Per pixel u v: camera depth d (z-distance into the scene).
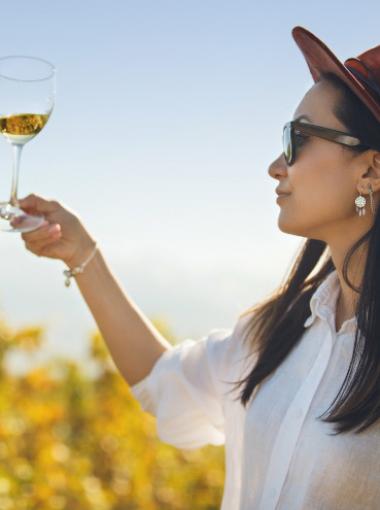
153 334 2.33
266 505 1.80
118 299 2.28
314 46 1.80
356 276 1.85
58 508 3.52
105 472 4.28
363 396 1.69
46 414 3.97
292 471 1.78
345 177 1.80
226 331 2.30
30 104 1.91
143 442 4.50
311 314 1.98
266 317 2.09
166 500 4.35
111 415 4.62
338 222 1.84
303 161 1.83
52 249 2.21
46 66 1.93
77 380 4.90
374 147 1.78
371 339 1.72
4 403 3.88
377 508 1.68
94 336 4.79
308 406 1.80
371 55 1.81
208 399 2.24
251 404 1.97
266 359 1.97
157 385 2.26
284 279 2.13
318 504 1.71
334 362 1.83
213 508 4.52
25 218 2.04
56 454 3.80
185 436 2.29
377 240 1.76
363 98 1.73
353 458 1.69
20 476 3.51
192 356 2.27
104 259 2.27
